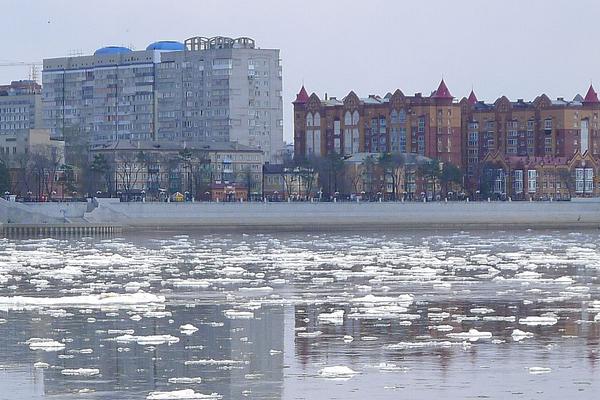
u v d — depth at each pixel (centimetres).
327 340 14400
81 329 15150
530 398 11394
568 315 16600
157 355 13425
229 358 13262
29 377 12288
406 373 12444
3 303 17538
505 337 14638
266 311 16975
